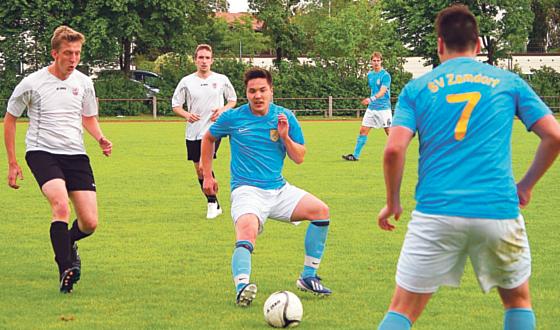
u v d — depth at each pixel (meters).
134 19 44.12
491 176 4.85
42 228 11.30
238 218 7.25
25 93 7.79
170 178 16.94
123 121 40.00
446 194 4.84
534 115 4.96
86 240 10.37
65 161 7.87
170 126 35.94
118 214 12.43
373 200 13.65
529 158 20.48
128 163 19.97
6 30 44.22
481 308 7.08
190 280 8.20
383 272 8.50
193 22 53.22
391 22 49.81
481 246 4.92
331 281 8.11
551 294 7.56
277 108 7.56
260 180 7.43
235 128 7.49
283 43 51.91
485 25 46.59
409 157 21.19
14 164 8.01
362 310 7.03
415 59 53.81
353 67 45.81
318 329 6.45
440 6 46.78
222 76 13.28
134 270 8.67
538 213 12.29
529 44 70.31
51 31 43.78
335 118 43.41
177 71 45.12
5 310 7.05
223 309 7.07
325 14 73.62
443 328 6.47
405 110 5.05
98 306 7.19
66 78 7.92
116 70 46.31
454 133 4.89
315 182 16.06
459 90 4.96
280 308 6.44
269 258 9.22
